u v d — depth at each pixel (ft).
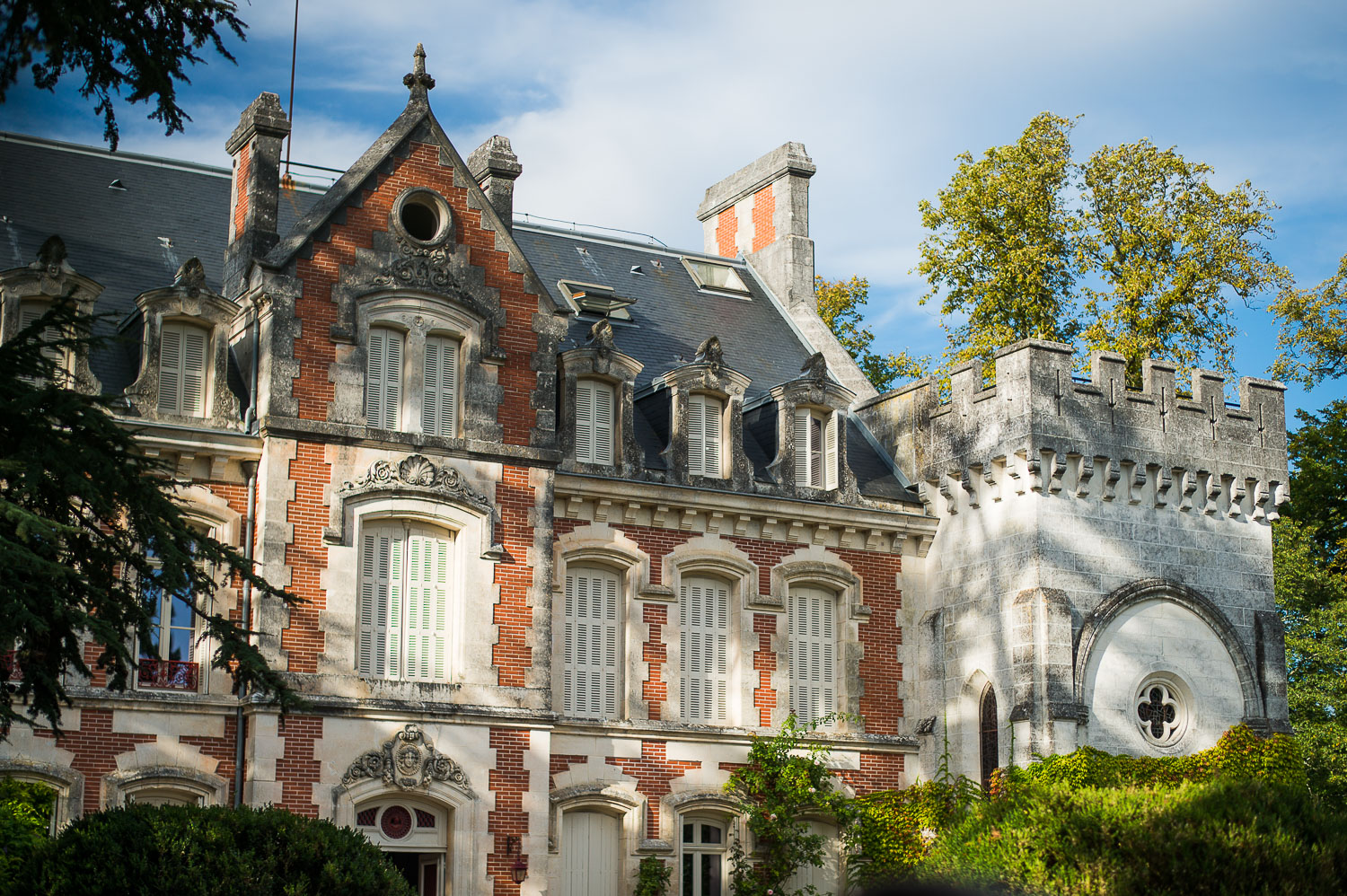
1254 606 111.75
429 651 94.17
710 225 141.18
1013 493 106.83
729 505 105.81
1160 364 111.55
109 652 66.59
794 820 102.99
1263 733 108.47
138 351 96.12
